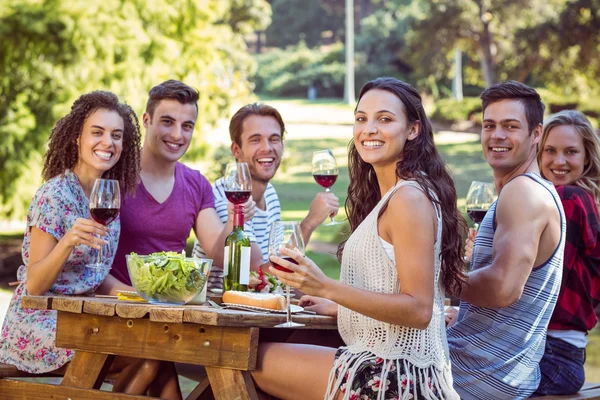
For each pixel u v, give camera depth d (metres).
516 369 3.30
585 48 27.62
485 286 3.21
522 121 3.54
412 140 3.00
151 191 4.07
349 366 2.82
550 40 27.89
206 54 12.29
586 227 3.60
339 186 22.16
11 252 13.56
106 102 3.55
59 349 3.38
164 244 4.09
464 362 3.30
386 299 2.74
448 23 30.84
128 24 10.43
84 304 3.01
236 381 2.81
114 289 3.64
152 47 10.92
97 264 3.30
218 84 13.16
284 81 48.47
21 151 10.71
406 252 2.79
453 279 2.98
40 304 3.10
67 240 3.18
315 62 48.75
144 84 10.70
